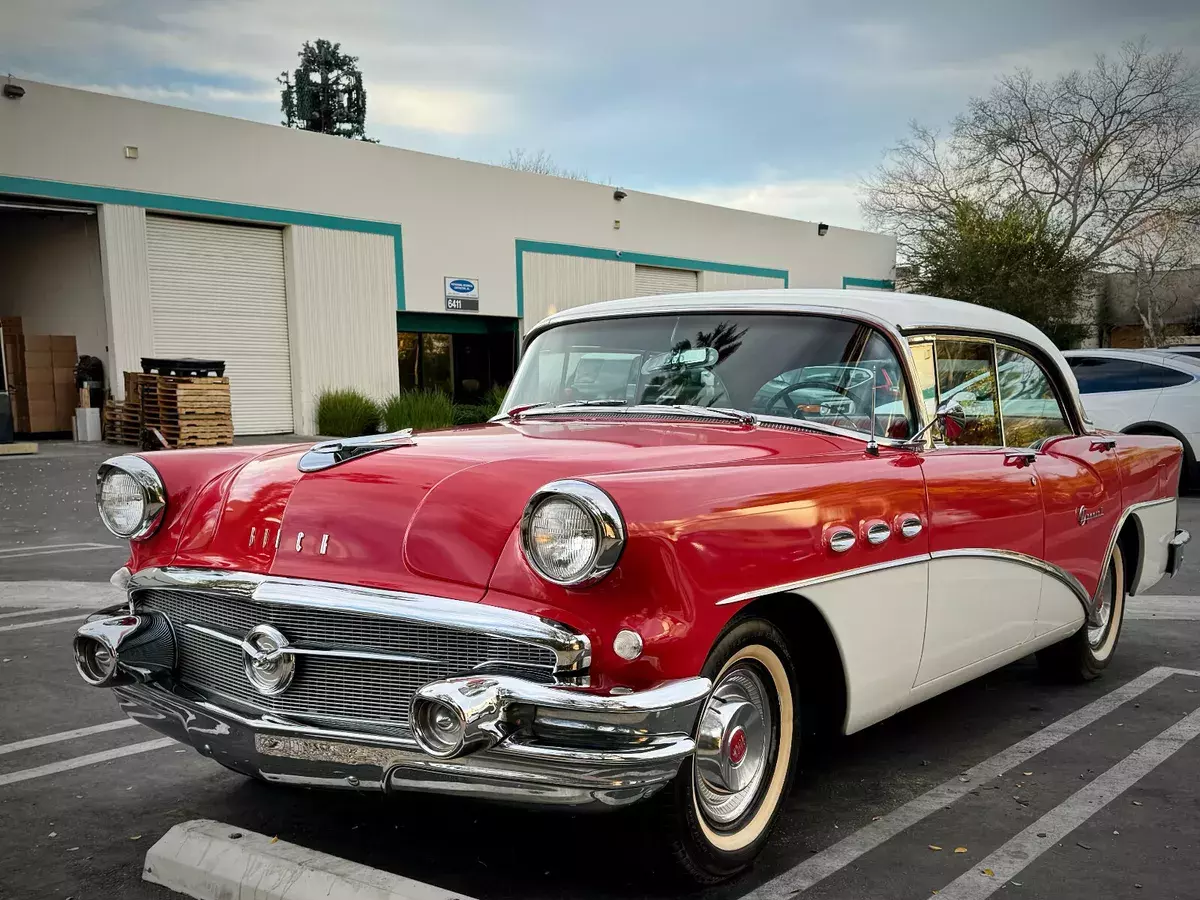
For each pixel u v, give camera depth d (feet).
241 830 9.09
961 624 11.34
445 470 8.82
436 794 7.93
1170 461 17.33
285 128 66.28
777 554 8.67
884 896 8.74
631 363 12.35
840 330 11.36
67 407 61.16
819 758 12.25
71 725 13.46
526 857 9.37
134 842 9.85
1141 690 15.12
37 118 54.90
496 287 80.07
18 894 8.79
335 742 8.16
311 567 8.55
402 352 78.38
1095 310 126.00
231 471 10.02
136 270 59.41
